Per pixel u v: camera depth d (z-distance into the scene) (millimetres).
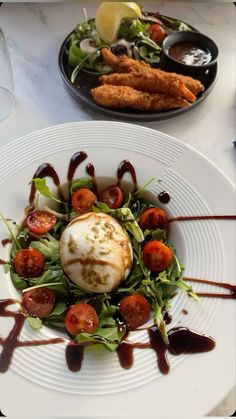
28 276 377
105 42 548
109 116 487
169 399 313
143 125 495
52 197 409
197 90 500
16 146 433
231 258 380
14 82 532
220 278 370
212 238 392
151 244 387
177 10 619
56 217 410
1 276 367
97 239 371
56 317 361
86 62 524
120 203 423
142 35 553
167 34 568
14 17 601
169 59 517
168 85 485
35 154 431
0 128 485
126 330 351
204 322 348
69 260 370
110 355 331
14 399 310
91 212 399
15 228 395
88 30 552
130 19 550
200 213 406
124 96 476
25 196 409
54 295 371
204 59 532
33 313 356
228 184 420
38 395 312
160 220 406
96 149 440
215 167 430
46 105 513
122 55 539
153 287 375
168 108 490
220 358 331
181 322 349
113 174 430
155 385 319
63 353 331
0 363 323
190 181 424
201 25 605
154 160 436
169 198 417
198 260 382
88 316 349
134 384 319
